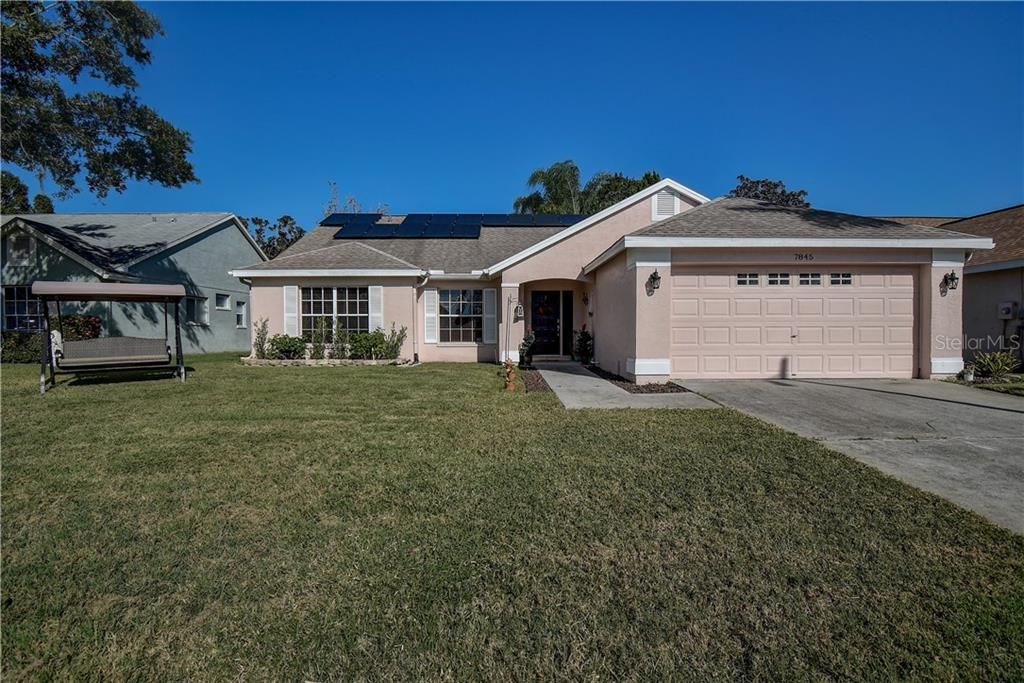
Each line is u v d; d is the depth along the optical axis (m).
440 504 3.95
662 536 3.40
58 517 3.75
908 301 10.73
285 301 15.04
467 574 2.93
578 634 2.41
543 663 2.22
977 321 14.17
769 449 5.43
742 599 2.68
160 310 19.06
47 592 2.79
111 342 11.05
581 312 16.39
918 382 10.21
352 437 6.00
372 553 3.18
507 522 3.62
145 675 2.18
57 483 4.43
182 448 5.53
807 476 4.55
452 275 15.70
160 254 19.22
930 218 19.56
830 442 5.80
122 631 2.46
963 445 5.67
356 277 15.10
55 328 15.98
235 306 23.81
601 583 2.84
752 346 10.69
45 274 17.28
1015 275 13.12
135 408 7.75
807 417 7.10
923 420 6.89
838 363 10.74
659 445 5.61
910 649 2.30
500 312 15.64
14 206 30.70
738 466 4.86
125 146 17.11
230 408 7.76
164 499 4.08
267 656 2.28
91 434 6.14
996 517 3.72
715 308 10.66
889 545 3.27
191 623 2.52
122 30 15.38
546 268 15.06
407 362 14.86
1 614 2.59
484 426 6.55
